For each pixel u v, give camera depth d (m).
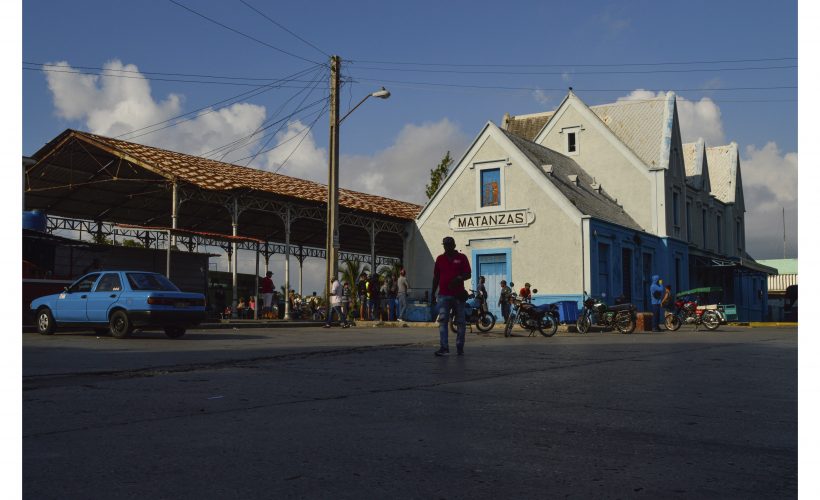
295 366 9.24
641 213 33.00
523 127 39.75
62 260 21.47
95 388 7.02
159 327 15.34
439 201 31.17
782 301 62.31
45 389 6.94
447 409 5.87
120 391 6.82
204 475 3.79
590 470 3.93
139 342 13.87
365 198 36.09
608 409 5.89
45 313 16.27
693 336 18.42
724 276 43.59
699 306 24.69
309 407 5.95
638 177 33.16
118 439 4.66
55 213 35.06
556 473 3.86
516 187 28.86
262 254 42.03
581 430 5.02
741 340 15.91
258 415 5.56
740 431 5.00
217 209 34.50
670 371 8.80
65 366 8.98
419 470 3.91
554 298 27.44
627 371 8.78
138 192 31.81
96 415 5.52
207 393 6.71
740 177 48.06
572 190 29.64
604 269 28.14
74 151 27.30
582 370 8.88
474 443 4.59
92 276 16.03
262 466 3.98
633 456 4.26
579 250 27.03
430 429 5.04
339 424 5.20
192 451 4.33
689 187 37.34
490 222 29.45
